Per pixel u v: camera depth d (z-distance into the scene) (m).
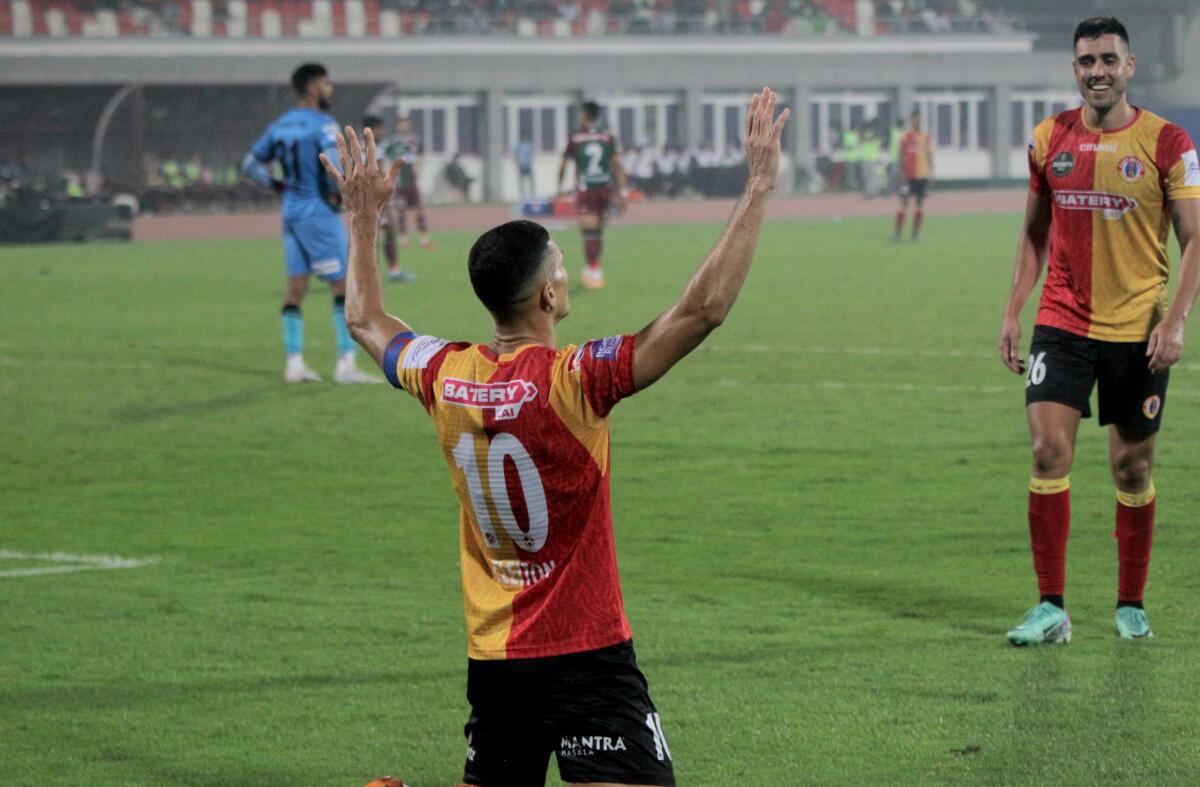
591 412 8.82
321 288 61.56
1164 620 16.39
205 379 37.09
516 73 139.50
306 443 28.94
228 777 12.73
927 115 152.75
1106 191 15.38
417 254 79.00
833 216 108.94
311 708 14.40
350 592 18.67
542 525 8.99
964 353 38.34
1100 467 24.48
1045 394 15.67
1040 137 15.87
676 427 29.33
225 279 65.56
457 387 9.10
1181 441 26.39
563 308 9.38
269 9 136.25
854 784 12.11
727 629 16.50
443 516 22.92
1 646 16.61
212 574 19.69
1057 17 166.62
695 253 75.88
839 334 42.56
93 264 75.19
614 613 9.08
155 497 24.56
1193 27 161.88
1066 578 18.23
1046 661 15.05
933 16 159.75
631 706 9.05
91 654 16.27
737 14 157.12
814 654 15.54
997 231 89.31
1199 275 15.11
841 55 148.75
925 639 15.95
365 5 138.75
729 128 147.50
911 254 71.31
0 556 20.88
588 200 56.75
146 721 14.12
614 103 143.75
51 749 13.45
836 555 19.67
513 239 9.09
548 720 9.11
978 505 22.30
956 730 13.21
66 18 127.94
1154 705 13.68
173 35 128.88
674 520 21.89
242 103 123.31
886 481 24.12
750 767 12.55
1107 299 15.59
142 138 121.62
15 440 29.83
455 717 14.09
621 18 145.38
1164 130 15.27
